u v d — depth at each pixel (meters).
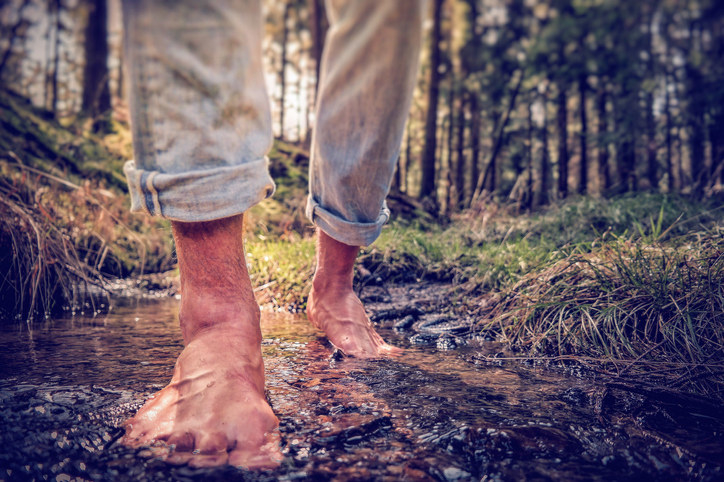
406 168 14.27
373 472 0.75
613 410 1.05
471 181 13.55
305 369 1.39
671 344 1.46
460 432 0.89
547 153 13.07
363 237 1.56
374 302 2.74
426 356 1.59
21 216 2.37
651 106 10.84
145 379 1.23
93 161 6.19
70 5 11.05
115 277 3.71
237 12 1.01
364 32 1.19
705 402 1.12
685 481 0.74
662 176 9.26
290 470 0.75
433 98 11.29
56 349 1.57
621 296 1.72
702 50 11.00
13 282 2.21
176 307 2.63
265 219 5.14
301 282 2.90
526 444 0.86
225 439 0.84
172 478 0.72
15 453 0.78
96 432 0.87
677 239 2.06
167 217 1.02
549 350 1.64
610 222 4.48
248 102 1.04
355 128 1.33
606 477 0.75
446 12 14.08
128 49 0.98
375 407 1.04
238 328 1.06
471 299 2.59
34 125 6.28
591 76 11.36
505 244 3.61
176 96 0.99
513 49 12.59
